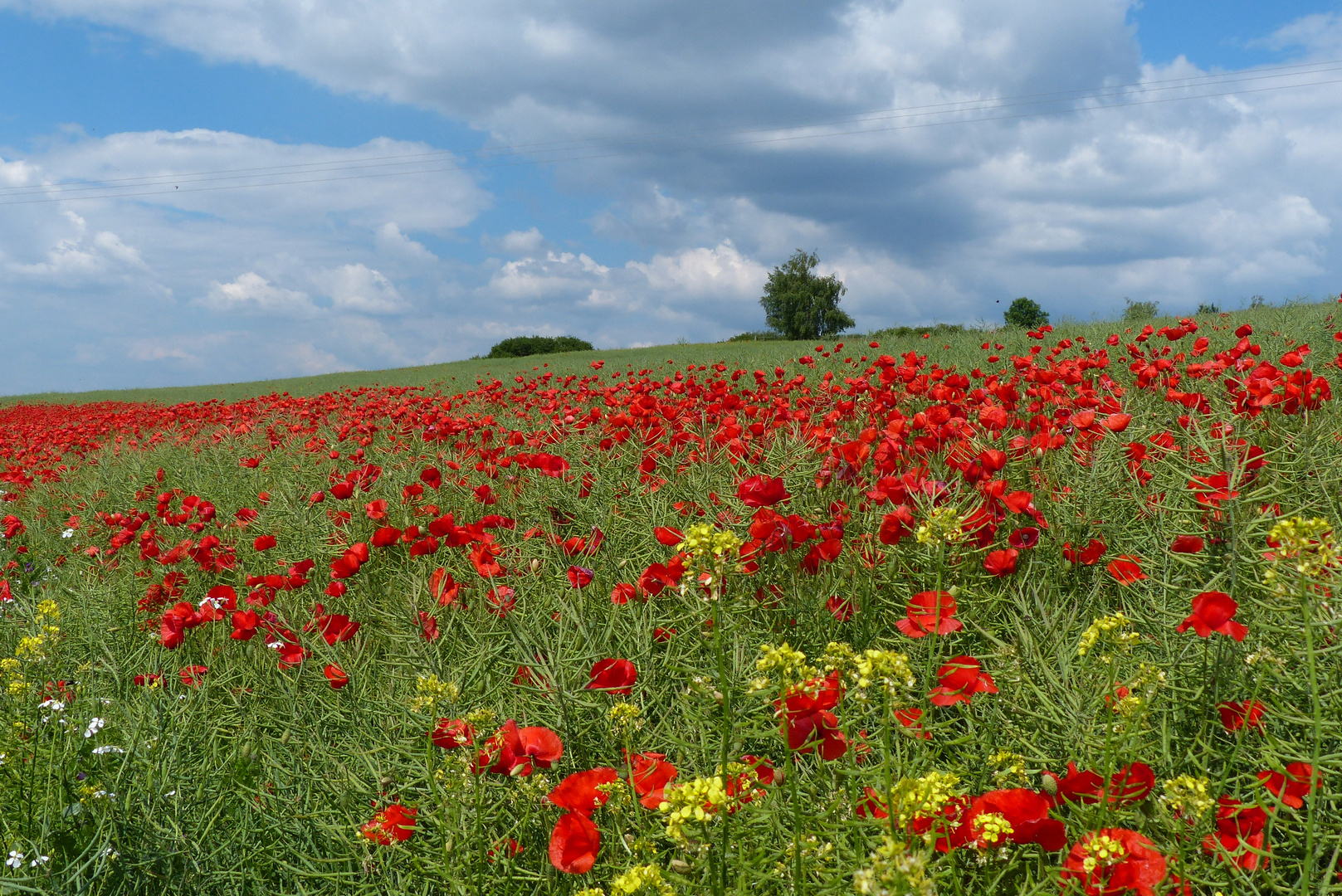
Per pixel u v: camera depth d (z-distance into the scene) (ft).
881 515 10.57
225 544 17.28
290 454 26.94
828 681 5.11
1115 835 4.66
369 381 126.62
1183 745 6.09
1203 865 4.96
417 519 15.76
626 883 4.56
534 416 28.14
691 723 7.09
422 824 6.52
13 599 14.48
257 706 9.55
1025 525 9.93
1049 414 14.96
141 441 41.24
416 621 9.14
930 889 3.62
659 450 16.20
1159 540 8.75
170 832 7.02
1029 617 7.66
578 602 9.26
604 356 136.87
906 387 17.40
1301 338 28.60
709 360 61.62
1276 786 5.21
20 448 41.01
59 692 9.13
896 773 5.32
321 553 15.05
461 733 6.04
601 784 5.54
